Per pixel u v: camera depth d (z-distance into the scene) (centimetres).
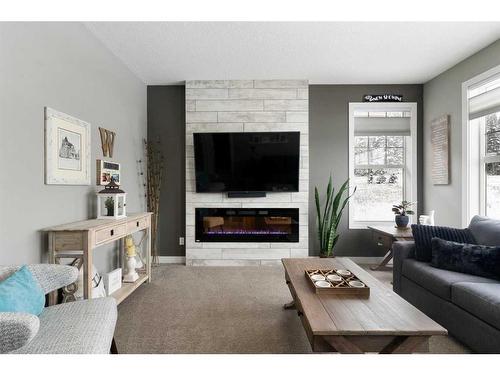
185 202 388
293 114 375
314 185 393
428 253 239
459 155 318
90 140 247
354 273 206
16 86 172
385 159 400
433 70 342
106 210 262
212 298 260
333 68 339
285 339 190
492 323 156
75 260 212
